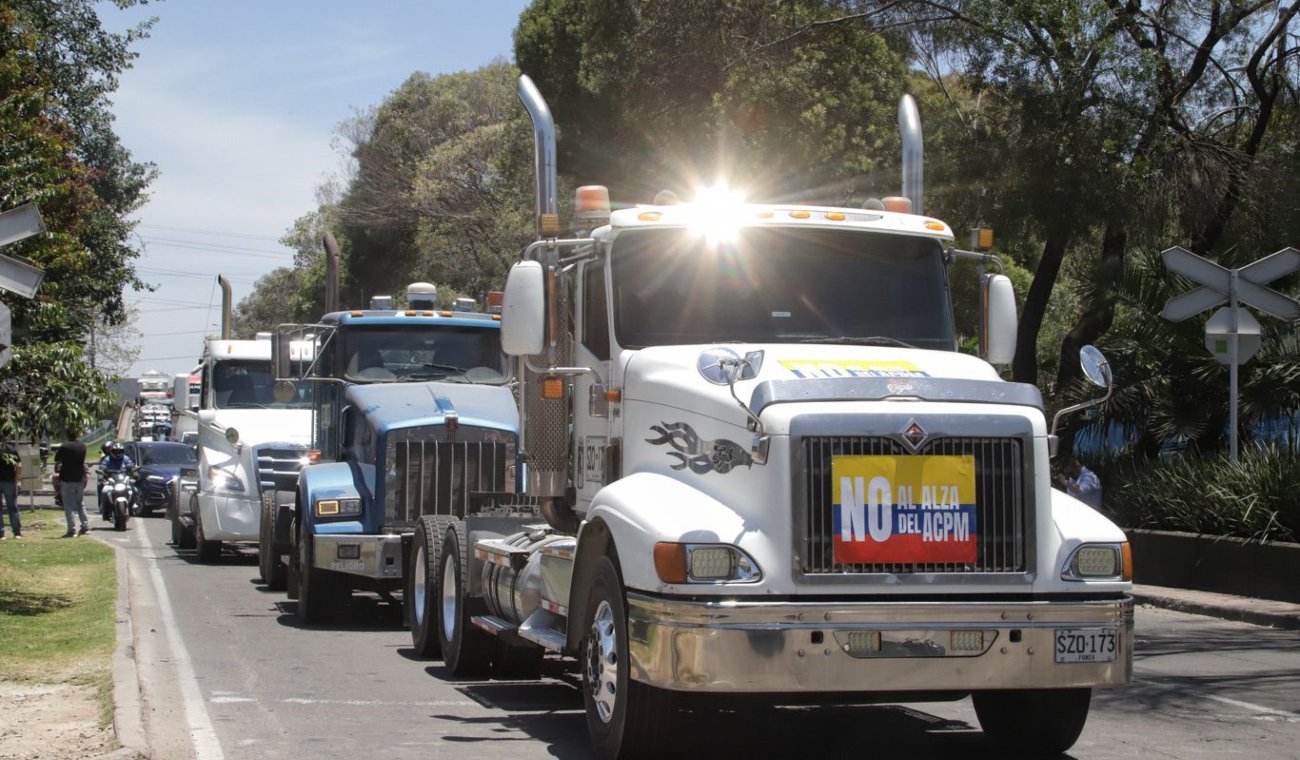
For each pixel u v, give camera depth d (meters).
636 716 7.12
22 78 16.69
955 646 6.76
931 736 8.54
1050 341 31.72
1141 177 20.39
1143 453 19.42
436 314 15.17
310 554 13.84
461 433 13.80
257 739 8.18
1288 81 22.47
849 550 6.80
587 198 8.80
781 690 6.62
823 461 6.84
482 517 10.91
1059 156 20.44
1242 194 21.58
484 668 10.73
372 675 10.87
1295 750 8.05
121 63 30.86
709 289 8.36
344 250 70.81
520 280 8.45
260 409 21.86
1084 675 6.91
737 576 6.72
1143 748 8.11
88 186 28.98
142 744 7.67
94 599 15.07
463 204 60.25
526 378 9.38
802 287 8.43
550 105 36.34
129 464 33.28
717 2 27.20
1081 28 20.34
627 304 8.34
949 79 27.83
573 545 8.28
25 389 14.15
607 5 28.83
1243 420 18.42
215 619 14.40
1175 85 21.77
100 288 34.09
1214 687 10.32
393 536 13.43
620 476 8.19
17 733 8.14
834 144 27.36
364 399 14.22
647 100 28.89
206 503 20.95
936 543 6.89
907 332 8.49
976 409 7.07
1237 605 14.67
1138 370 19.11
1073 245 22.58
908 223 8.64
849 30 26.11
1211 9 21.53
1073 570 7.04
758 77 26.81
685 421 7.51
